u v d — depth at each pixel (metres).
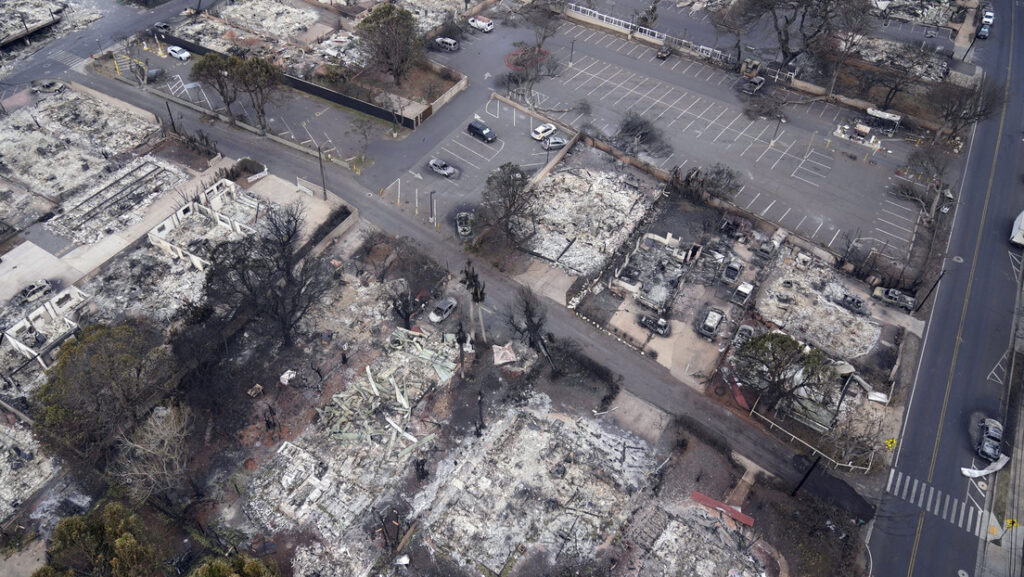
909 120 139.25
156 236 109.38
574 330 99.88
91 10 167.25
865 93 145.62
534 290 105.31
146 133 132.62
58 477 81.88
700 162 129.00
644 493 81.94
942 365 96.56
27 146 128.62
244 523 78.38
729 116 140.88
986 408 91.75
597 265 109.56
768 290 106.50
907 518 80.44
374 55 141.75
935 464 85.62
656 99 145.00
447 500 80.75
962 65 154.62
